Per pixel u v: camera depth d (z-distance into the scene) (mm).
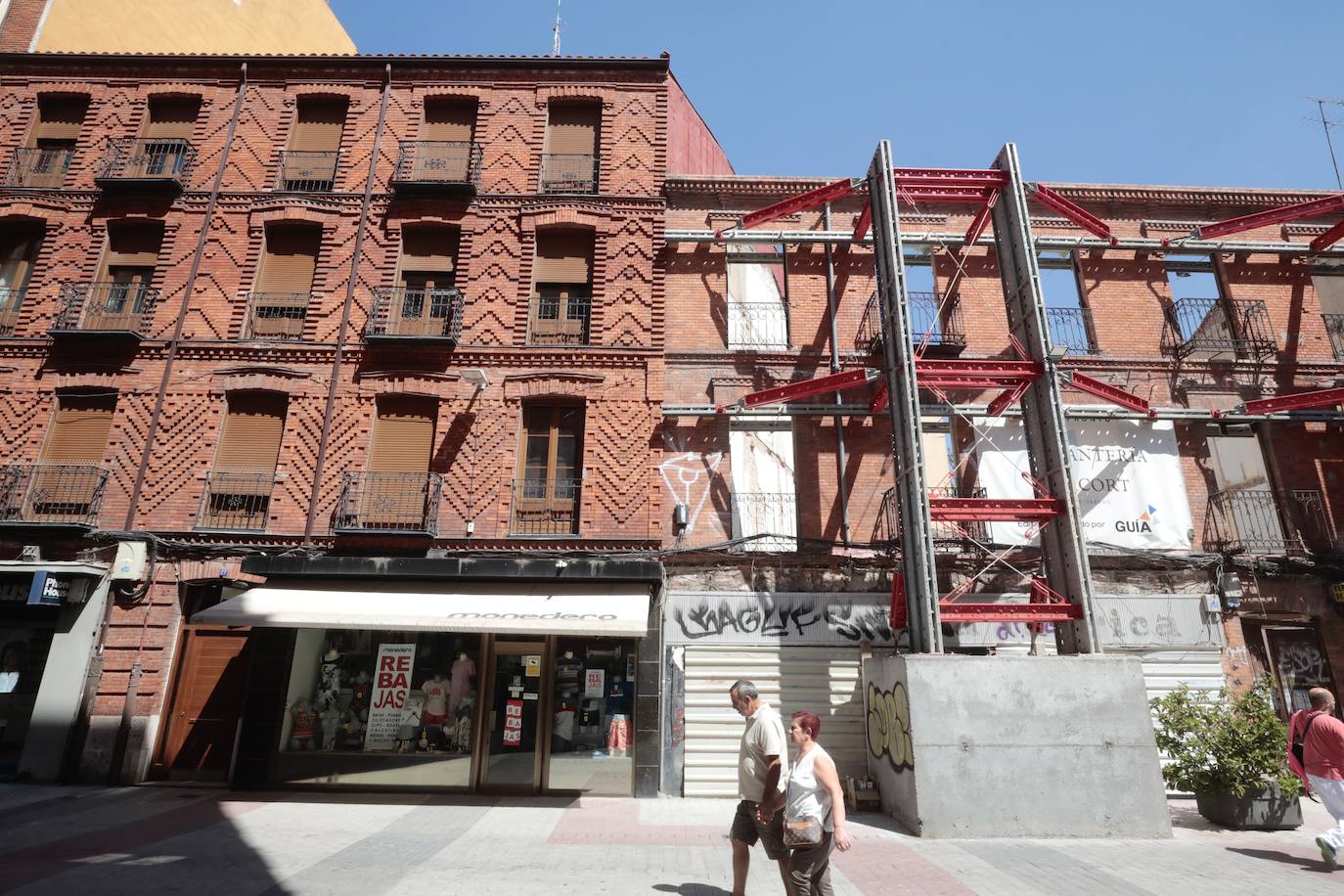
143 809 8867
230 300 12930
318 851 6996
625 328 12859
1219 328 13203
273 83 14461
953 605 9414
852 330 12977
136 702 10852
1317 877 6352
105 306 13000
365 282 13109
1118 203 13734
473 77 14461
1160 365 12766
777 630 11086
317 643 11031
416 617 9664
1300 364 12797
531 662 10992
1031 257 10750
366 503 11773
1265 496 12117
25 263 13508
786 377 12680
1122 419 12305
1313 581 11539
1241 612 11383
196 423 12148
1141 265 13477
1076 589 9555
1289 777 8359
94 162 13883
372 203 13578
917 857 7148
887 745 9398
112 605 11180
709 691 10844
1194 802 10148
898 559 11500
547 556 11438
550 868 6539
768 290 13438
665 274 13297
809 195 12547
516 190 13719
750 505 11906
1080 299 13406
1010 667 8703
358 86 14453
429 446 12297
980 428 12359
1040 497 10562
